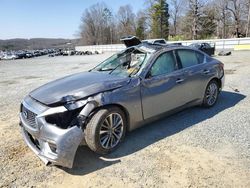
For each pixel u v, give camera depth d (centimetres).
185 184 266
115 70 411
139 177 282
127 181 275
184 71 432
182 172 288
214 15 5144
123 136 349
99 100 312
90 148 320
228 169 291
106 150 327
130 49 439
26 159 331
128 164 310
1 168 309
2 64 2819
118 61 437
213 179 273
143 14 6812
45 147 294
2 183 278
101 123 313
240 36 4934
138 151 341
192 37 5097
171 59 421
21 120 336
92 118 310
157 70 391
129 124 355
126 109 343
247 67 1140
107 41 9006
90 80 359
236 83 770
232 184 263
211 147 346
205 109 512
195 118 461
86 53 4797
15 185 274
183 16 5538
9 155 343
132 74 371
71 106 297
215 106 531
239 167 295
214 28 5238
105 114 316
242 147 343
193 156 323
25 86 932
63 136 281
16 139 399
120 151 342
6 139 399
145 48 422
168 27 6241
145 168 299
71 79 381
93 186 269
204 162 308
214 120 448
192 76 446
